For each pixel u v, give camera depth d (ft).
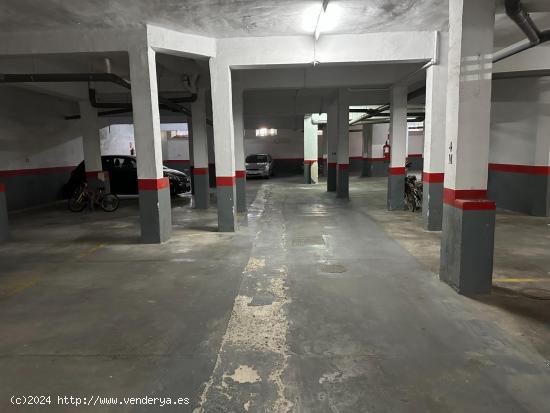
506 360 8.27
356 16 16.80
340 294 12.16
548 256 15.78
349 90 35.29
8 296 12.48
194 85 27.73
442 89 20.02
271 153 72.84
